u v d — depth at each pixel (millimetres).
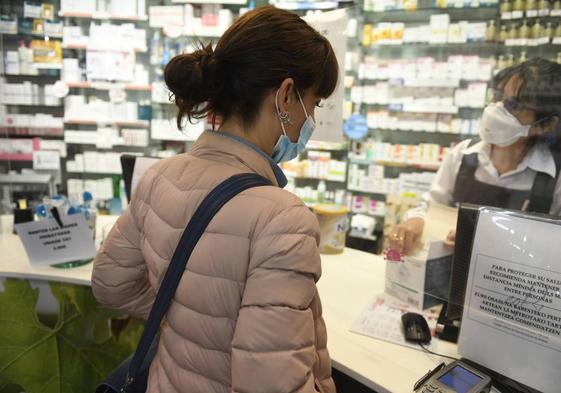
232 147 747
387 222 2678
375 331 1157
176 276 705
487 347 977
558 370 880
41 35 4176
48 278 1489
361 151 4148
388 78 3920
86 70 4227
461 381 887
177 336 732
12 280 1522
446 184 1833
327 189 4426
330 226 1730
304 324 639
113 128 4414
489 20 3717
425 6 3766
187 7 4113
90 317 1618
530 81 1503
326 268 1602
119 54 4199
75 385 1619
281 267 634
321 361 794
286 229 645
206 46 776
